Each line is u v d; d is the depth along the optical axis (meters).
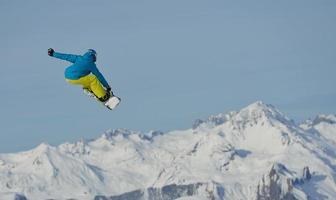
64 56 84.94
